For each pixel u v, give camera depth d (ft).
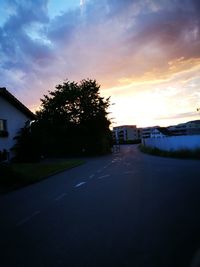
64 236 19.51
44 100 174.19
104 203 29.55
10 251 17.42
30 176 57.57
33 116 104.37
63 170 74.38
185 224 20.25
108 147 193.16
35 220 24.50
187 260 14.28
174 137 109.91
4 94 90.84
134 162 85.71
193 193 31.71
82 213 25.81
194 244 16.34
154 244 16.79
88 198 33.04
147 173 54.24
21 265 15.24
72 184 46.85
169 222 21.01
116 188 38.99
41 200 34.09
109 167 75.46
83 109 170.09
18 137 96.89
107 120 173.06
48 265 14.97
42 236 19.92
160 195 31.83
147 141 189.78
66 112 169.78
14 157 96.07
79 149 168.66
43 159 123.24
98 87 174.50
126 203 28.78
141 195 32.63
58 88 174.70
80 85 174.50
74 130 168.66
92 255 15.83
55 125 167.12
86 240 18.35
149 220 21.91
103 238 18.49
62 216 25.23
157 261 14.43
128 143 469.98
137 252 15.79
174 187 36.52
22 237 20.02
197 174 47.98
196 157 85.97
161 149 127.75
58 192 39.37
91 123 169.37
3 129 91.25
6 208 30.71
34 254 16.65
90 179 51.96
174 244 16.56
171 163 73.00
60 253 16.48
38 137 100.89
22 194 39.99
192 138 95.66
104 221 22.53
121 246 16.87
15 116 97.09
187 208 24.91
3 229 22.41
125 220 22.39
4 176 48.85
